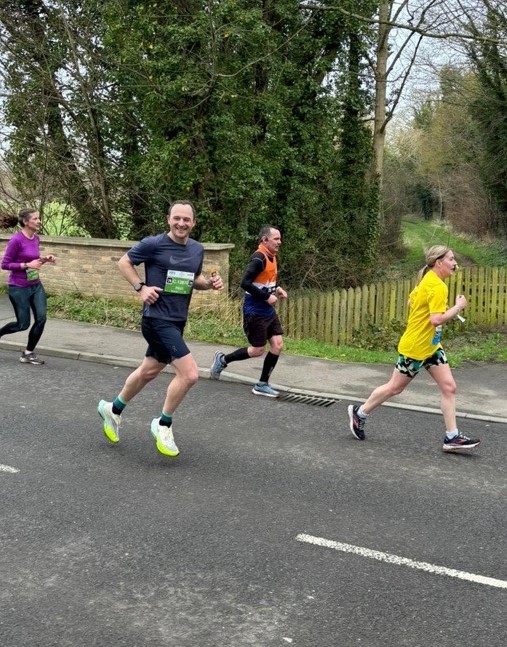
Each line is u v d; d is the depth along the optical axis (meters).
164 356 5.65
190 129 15.44
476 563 4.21
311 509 4.91
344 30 19.53
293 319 13.09
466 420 7.25
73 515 4.71
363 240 22.77
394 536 4.54
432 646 3.39
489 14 20.97
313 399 7.82
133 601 3.72
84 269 12.78
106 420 6.00
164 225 16.58
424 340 6.01
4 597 3.73
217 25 14.87
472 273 15.68
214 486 5.27
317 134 19.70
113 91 16.28
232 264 16.20
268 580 3.95
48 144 15.93
